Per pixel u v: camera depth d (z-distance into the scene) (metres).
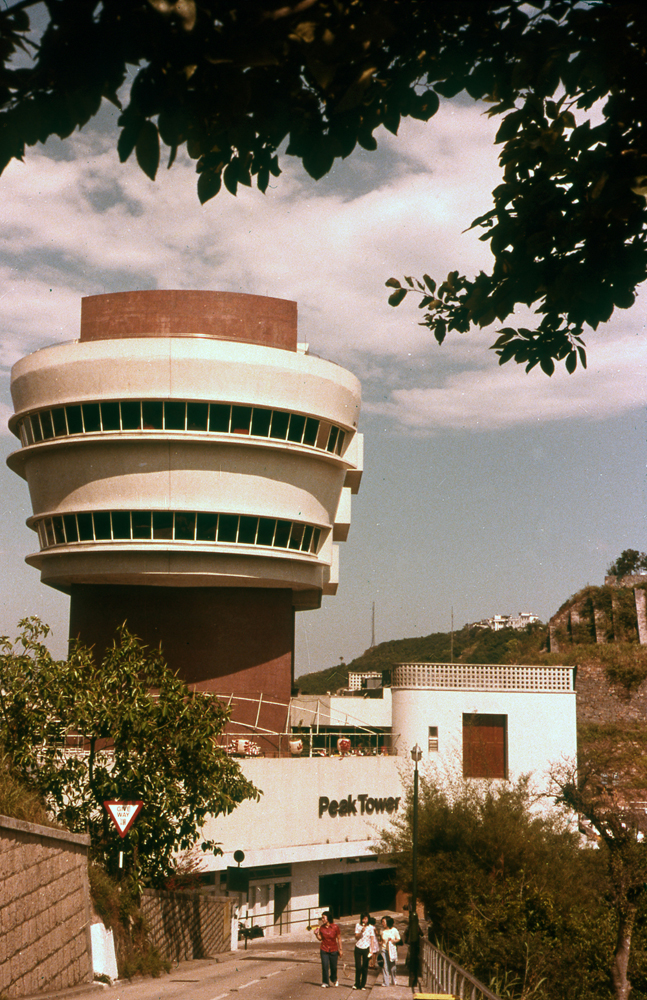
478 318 6.14
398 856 33.34
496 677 53.94
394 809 53.25
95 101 3.85
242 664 51.62
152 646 51.50
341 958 38.44
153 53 3.83
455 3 4.62
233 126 4.25
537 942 24.34
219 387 46.25
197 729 25.00
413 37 4.73
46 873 15.00
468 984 14.55
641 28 4.65
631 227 5.51
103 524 47.12
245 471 47.31
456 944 27.31
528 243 5.74
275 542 48.66
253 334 50.16
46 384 46.91
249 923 45.66
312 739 54.06
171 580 49.22
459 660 143.25
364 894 56.25
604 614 108.50
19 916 13.39
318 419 49.16
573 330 6.39
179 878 31.00
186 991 18.38
